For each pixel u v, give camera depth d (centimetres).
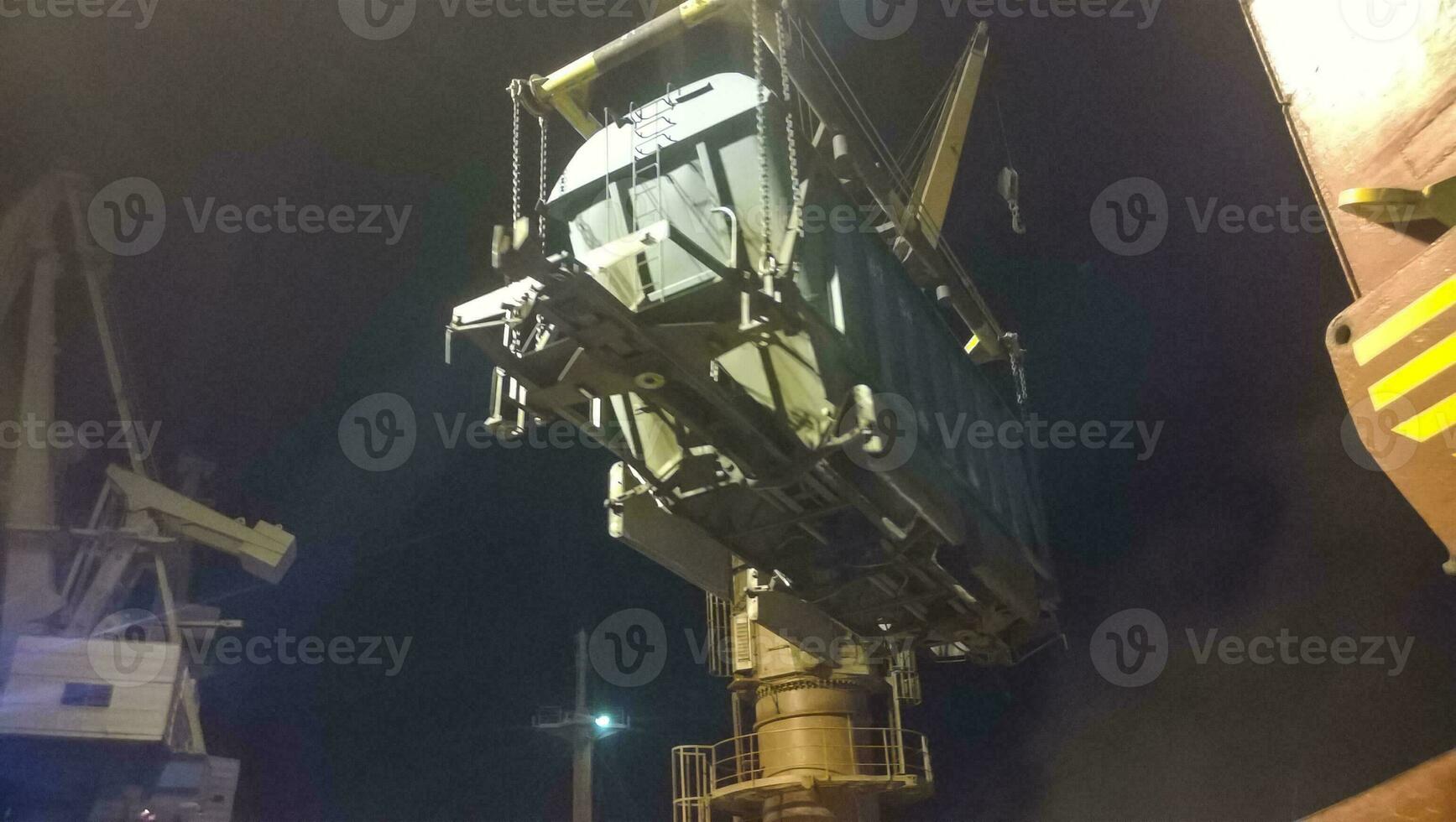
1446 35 436
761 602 1380
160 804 2706
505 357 1023
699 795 2175
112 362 2975
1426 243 423
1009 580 1414
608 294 889
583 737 3769
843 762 2058
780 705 2125
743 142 1062
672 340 952
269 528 3088
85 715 2508
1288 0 518
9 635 2561
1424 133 434
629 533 1250
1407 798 353
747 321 931
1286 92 509
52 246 2902
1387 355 411
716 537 1209
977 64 2125
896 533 1151
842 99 1359
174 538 2984
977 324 1739
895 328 1242
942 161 2023
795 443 1029
